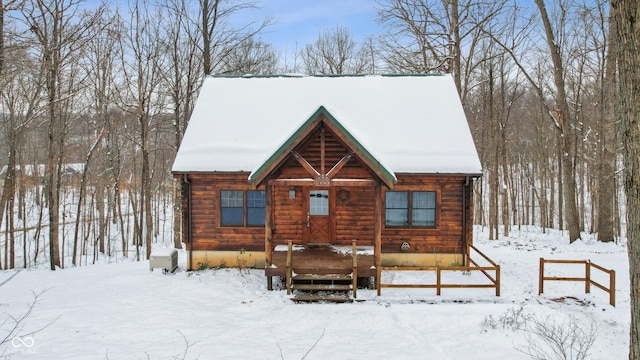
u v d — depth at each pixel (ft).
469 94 108.27
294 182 39.40
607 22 69.51
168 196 143.84
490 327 30.55
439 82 55.47
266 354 26.63
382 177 38.09
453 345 28.27
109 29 64.54
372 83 56.08
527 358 25.71
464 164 45.50
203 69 76.79
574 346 27.22
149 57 70.38
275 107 52.95
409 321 32.45
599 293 38.70
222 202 47.91
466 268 37.70
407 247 46.44
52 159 56.54
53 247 55.21
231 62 93.66
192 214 47.73
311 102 53.36
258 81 57.52
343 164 38.42
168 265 46.19
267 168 38.37
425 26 82.79
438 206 46.57
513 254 57.98
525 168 131.34
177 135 72.90
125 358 25.25
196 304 36.27
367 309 34.76
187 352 26.40
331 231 47.37
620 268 47.85
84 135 107.14
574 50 84.07
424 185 46.50
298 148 39.32
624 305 35.63
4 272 49.67
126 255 82.38
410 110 51.47
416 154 46.37
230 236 47.75
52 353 25.77
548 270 47.06
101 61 71.20
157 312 34.06
